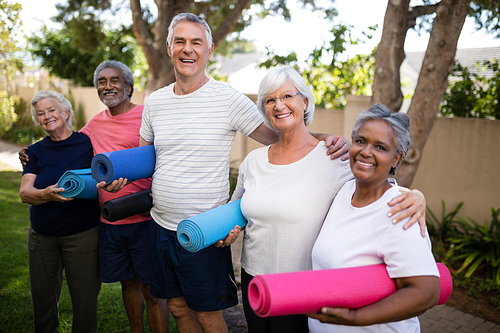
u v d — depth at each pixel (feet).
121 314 9.68
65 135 7.75
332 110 19.42
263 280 4.00
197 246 5.46
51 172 7.48
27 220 16.21
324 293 3.89
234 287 6.62
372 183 4.53
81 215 7.47
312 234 5.30
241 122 6.17
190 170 6.17
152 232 6.85
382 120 4.48
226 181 6.45
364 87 21.12
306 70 20.77
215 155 6.20
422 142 12.64
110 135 7.93
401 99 12.92
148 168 6.85
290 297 3.84
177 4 20.72
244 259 6.05
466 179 15.40
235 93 6.18
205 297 6.25
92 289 7.87
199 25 6.14
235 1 25.11
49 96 7.44
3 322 8.98
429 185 16.46
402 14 12.07
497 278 11.66
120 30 26.53
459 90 16.97
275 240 5.46
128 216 7.00
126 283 8.05
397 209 4.25
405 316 3.93
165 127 6.31
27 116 39.34
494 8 14.02
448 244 14.78
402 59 12.64
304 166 5.44
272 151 5.91
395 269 4.06
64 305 9.90
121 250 7.70
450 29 11.32
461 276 12.44
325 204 5.32
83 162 7.77
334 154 5.41
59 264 7.83
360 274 4.07
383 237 4.24
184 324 6.95
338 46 17.07
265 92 5.48
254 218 5.63
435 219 15.49
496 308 10.69
